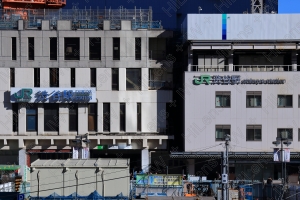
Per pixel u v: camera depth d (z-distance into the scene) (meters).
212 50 70.19
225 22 68.94
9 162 73.38
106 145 71.62
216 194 55.31
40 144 71.94
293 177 69.00
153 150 72.44
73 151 63.75
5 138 71.31
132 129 72.06
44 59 71.81
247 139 69.06
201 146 69.00
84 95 71.12
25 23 72.06
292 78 69.25
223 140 69.00
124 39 71.81
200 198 50.81
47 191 50.72
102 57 71.81
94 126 72.19
